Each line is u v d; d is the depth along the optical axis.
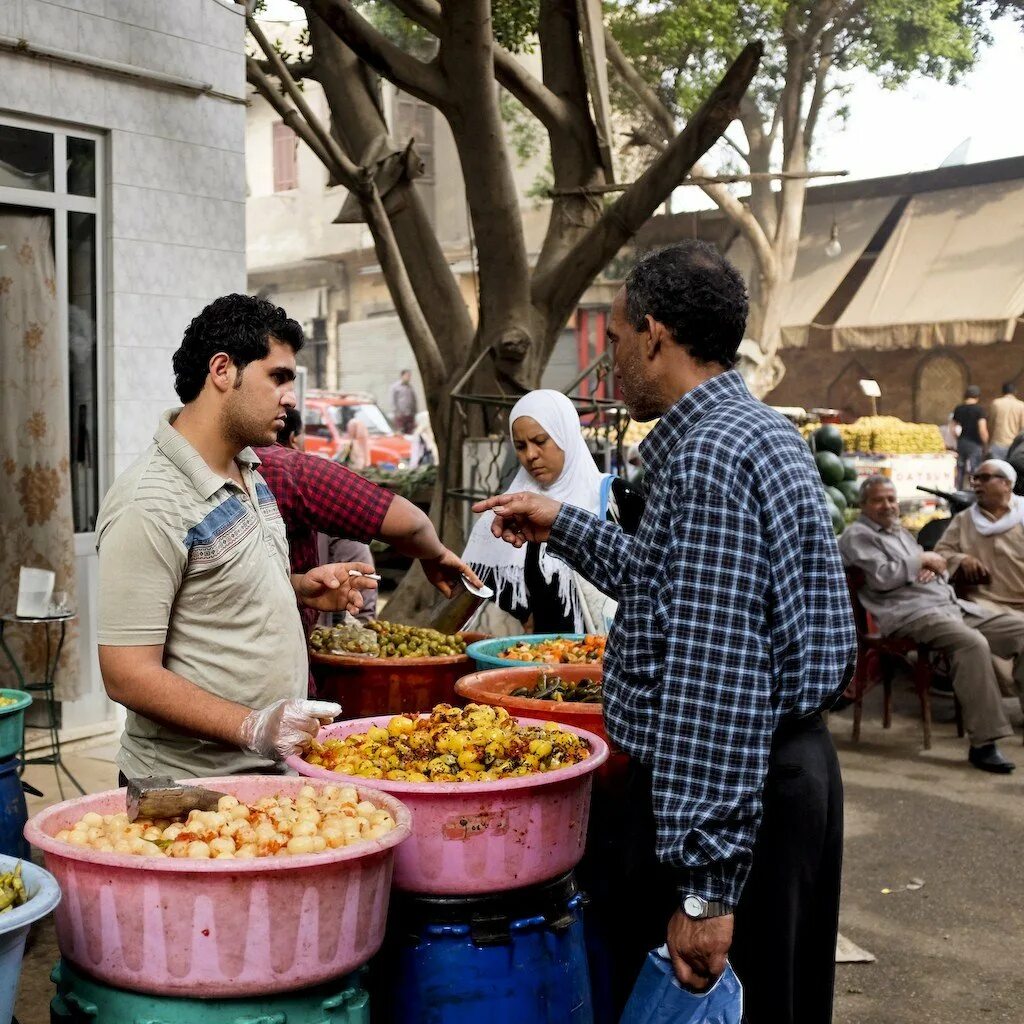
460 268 25.31
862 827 5.79
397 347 27.11
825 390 21.67
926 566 7.04
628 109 14.57
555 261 8.69
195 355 2.48
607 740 2.96
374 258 27.45
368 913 2.05
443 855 2.35
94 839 2.09
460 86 7.67
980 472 7.68
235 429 2.50
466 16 7.40
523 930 2.43
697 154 7.71
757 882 2.46
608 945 2.90
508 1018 2.39
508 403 7.63
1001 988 4.19
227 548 2.47
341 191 27.78
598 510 4.39
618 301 2.56
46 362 5.71
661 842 2.29
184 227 6.35
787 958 2.46
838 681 2.37
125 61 6.00
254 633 2.54
